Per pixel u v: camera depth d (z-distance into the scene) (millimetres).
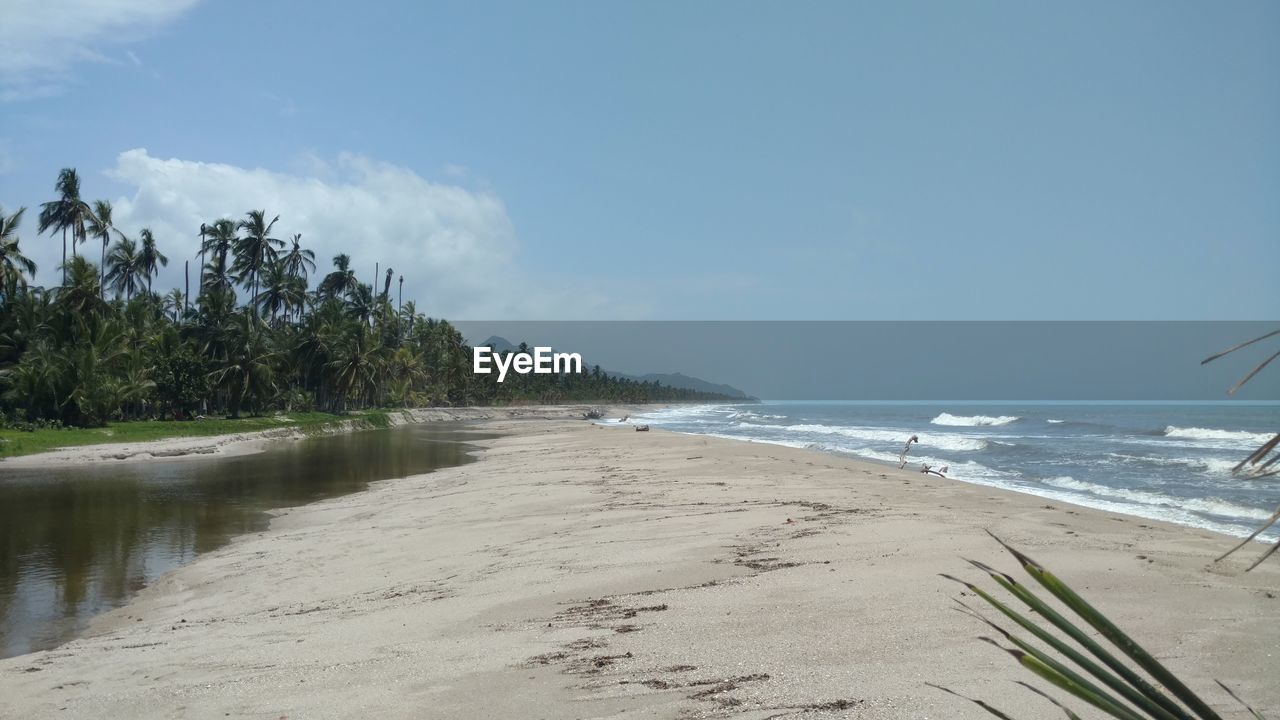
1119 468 26906
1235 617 7109
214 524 19641
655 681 5953
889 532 11562
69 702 6965
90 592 13117
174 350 58062
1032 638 6438
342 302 87000
